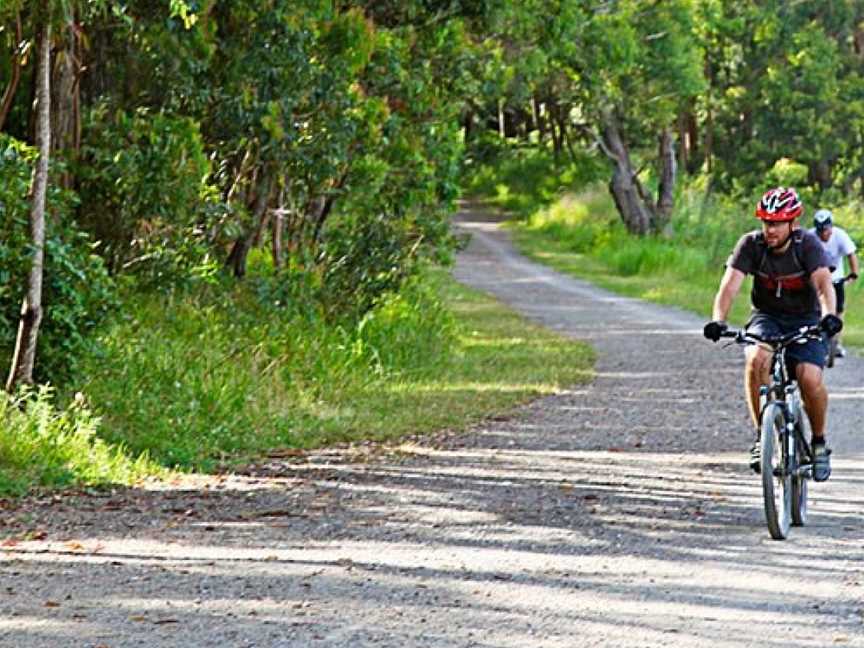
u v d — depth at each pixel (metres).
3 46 28.25
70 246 26.31
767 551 17.05
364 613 13.98
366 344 39.00
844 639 13.08
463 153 48.81
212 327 33.59
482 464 24.53
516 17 45.97
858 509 19.81
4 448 22.39
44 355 25.91
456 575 15.72
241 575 15.68
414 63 41.34
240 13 32.97
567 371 39.16
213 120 34.00
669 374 38.56
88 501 20.62
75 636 13.09
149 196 31.59
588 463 24.52
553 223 118.75
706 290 72.44
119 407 26.84
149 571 15.88
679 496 21.08
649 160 114.94
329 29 35.91
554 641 12.96
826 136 115.38
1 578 15.50
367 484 22.38
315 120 35.59
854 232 89.25
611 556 16.80
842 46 120.88
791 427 18.06
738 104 114.38
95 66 32.38
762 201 18.28
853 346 43.03
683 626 13.51
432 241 45.16
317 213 42.31
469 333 50.59
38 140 24.52
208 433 26.64
